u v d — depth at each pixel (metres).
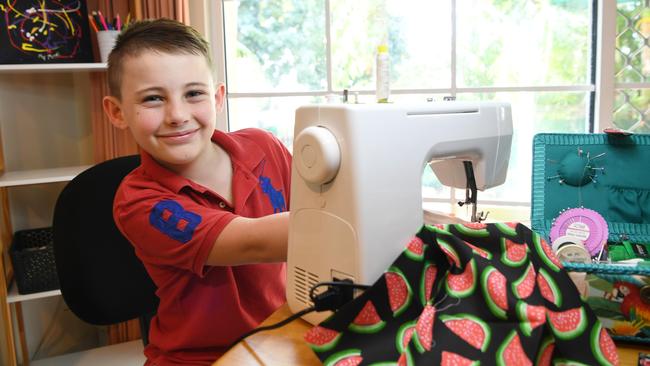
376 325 0.62
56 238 1.11
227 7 2.09
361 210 0.65
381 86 0.87
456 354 0.54
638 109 1.69
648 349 0.64
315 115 0.69
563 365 0.56
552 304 0.59
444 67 1.86
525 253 0.63
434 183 1.88
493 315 0.57
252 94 2.12
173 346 0.99
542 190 0.88
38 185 2.06
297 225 0.74
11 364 1.78
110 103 0.99
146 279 1.19
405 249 0.65
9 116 1.98
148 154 0.97
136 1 1.82
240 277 1.04
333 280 0.69
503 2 1.76
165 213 0.86
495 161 0.86
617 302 0.64
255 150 1.14
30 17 1.79
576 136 0.88
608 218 0.84
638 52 1.65
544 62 1.77
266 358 0.64
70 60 1.85
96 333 2.20
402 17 1.88
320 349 0.61
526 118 1.82
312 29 2.01
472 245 0.65
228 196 1.06
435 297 0.61
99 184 1.15
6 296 1.73
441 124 0.74
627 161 0.84
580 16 1.71
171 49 0.89
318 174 0.66
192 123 0.92
